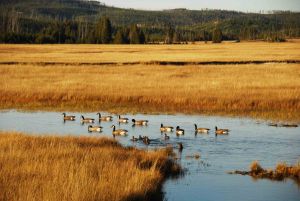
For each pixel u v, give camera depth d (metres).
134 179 19.72
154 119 43.69
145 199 19.03
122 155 25.11
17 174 19.61
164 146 31.67
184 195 20.83
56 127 39.94
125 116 45.41
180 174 24.52
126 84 58.56
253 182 23.27
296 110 46.34
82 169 20.11
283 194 21.27
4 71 72.25
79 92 52.38
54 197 16.27
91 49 140.38
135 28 199.25
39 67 79.12
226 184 22.77
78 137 30.91
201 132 37.22
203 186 22.36
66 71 73.75
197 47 159.75
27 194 16.61
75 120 43.72
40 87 55.69
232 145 32.31
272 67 80.31
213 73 71.31
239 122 41.97
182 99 48.91
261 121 42.41
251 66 82.25
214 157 28.59
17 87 55.25
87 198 16.55
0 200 15.98
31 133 33.34
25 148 25.33
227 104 47.75
